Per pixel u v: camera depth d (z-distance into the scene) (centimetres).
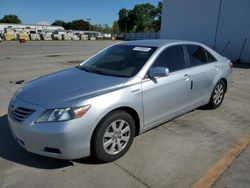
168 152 357
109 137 321
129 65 383
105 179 294
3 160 329
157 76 363
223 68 536
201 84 469
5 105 545
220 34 1686
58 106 289
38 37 4891
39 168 313
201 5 1753
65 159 298
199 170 315
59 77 377
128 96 331
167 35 2020
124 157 341
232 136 416
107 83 338
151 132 420
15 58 1462
